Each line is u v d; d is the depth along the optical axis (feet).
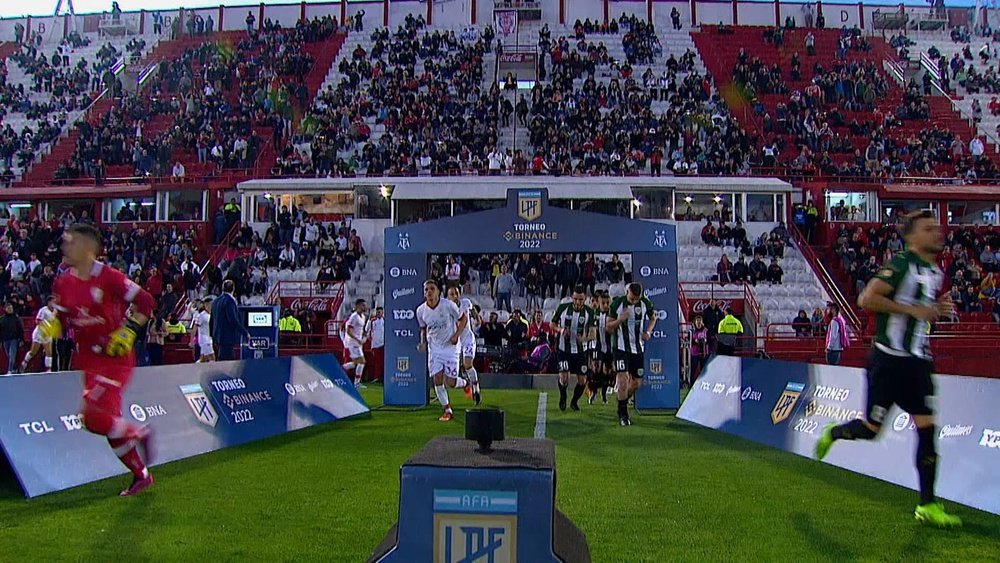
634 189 88.43
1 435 20.01
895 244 82.89
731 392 34.32
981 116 120.98
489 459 10.30
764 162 97.91
